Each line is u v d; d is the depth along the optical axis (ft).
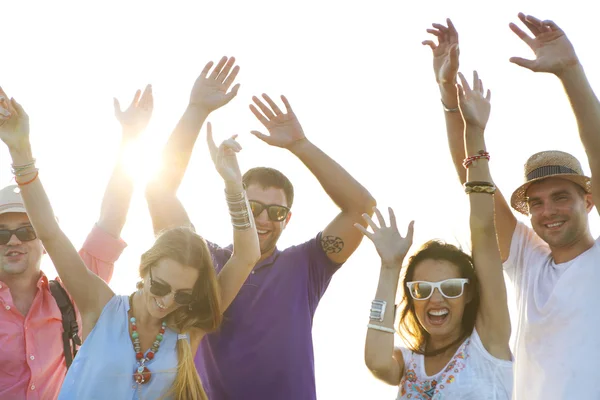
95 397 13.26
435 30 17.39
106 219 16.65
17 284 16.39
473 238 15.28
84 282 14.02
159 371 13.57
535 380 15.83
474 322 15.11
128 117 16.74
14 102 13.85
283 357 16.07
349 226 17.17
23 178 13.85
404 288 15.69
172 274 13.24
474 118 15.72
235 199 14.10
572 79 15.48
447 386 14.51
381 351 14.82
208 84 16.63
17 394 15.72
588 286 15.58
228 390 15.98
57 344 16.28
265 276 16.71
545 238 16.20
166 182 16.28
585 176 15.85
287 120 17.43
